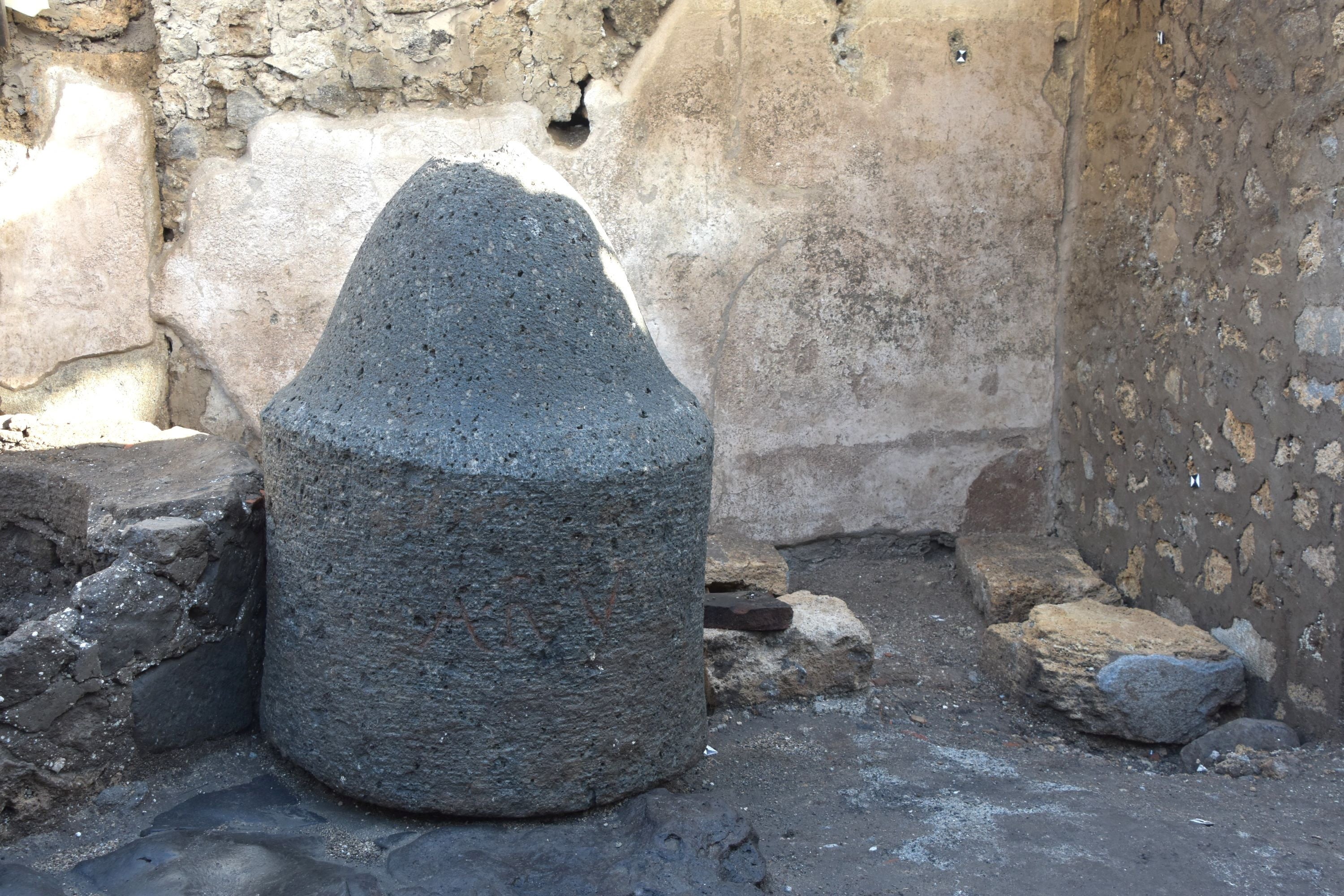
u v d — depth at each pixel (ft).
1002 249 14.19
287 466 7.70
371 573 7.27
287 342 12.58
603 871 6.91
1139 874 7.43
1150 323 12.55
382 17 12.28
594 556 7.28
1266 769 9.48
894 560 14.69
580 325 7.61
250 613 8.60
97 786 7.64
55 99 11.53
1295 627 10.28
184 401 12.50
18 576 9.86
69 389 11.95
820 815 8.50
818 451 14.08
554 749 7.45
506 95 12.69
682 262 13.30
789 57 13.23
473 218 7.54
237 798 7.84
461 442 7.04
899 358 14.12
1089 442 14.01
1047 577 13.08
